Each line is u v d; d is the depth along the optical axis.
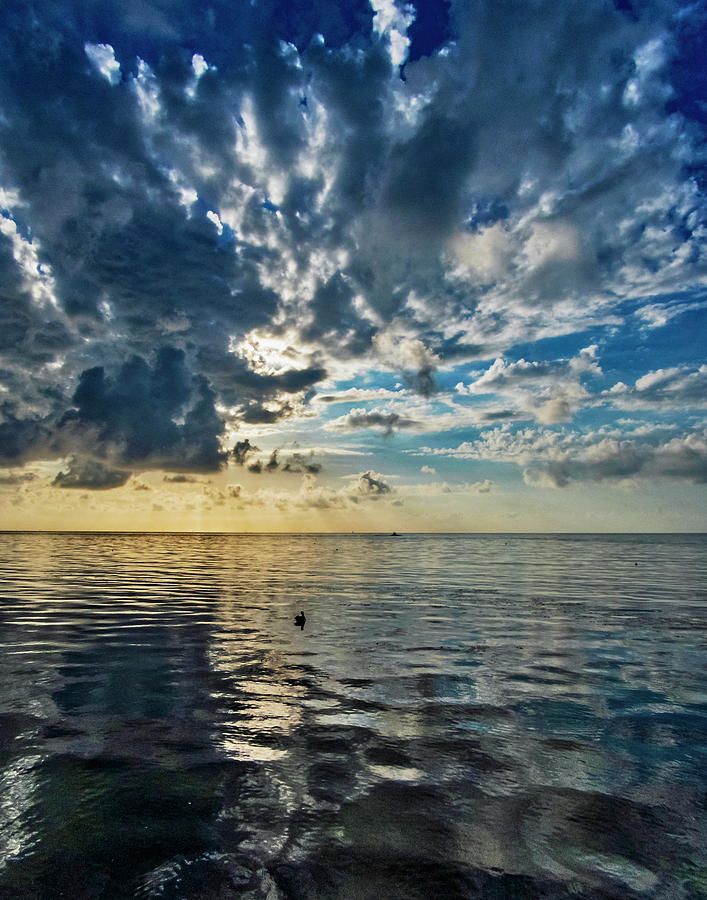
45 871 3.62
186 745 5.74
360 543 110.19
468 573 30.41
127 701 7.18
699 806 4.56
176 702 7.15
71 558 43.59
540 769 5.23
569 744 5.83
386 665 9.16
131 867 3.68
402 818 4.32
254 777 5.02
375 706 7.04
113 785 4.83
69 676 8.38
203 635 11.66
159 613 14.70
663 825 4.25
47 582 23.53
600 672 8.77
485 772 5.16
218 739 5.91
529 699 7.36
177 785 4.84
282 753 5.55
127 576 26.98
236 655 9.83
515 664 9.26
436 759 5.43
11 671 8.66
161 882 3.52
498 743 5.85
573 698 7.41
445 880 3.56
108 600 17.41
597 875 3.63
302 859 3.78
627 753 5.61
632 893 3.45
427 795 4.70
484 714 6.75
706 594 20.00
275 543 109.00
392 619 13.91
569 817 4.36
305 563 39.75
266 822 4.25
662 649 10.52
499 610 15.65
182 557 47.66
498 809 4.48
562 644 10.93
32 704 7.03
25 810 4.39
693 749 5.72
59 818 4.27
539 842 4.01
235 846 3.92
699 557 53.19
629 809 4.49
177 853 3.84
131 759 5.38
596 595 19.53
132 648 10.38
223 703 7.11
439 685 8.00
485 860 3.79
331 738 5.96
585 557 52.53
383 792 4.75
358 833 4.11
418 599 18.12
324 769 5.20
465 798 4.66
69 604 16.42
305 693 7.57
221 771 5.13
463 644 10.88
